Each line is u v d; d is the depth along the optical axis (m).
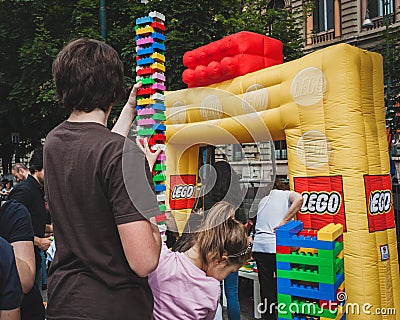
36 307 2.54
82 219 1.47
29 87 10.85
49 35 10.41
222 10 10.04
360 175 3.63
